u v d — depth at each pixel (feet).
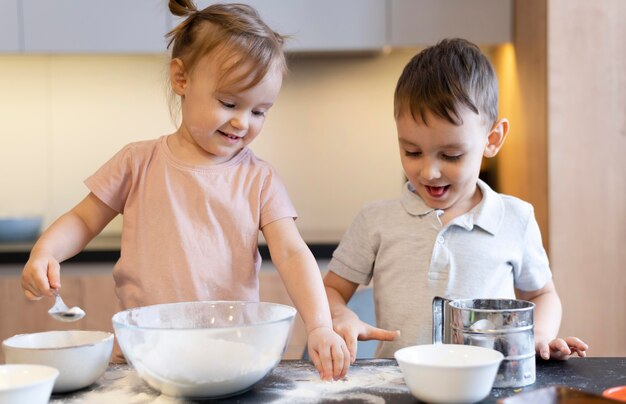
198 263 4.18
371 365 3.29
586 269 8.01
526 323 2.98
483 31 8.82
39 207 10.19
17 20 8.76
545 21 7.96
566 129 7.98
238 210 4.25
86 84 10.12
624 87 7.99
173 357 2.71
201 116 4.06
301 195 10.28
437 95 4.00
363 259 4.63
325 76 10.19
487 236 4.43
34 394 2.50
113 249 8.43
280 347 2.87
